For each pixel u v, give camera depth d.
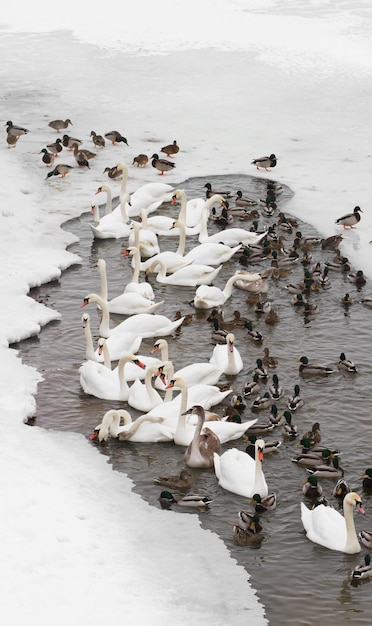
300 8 74.19
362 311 29.41
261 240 34.53
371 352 26.77
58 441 22.31
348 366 25.59
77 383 25.17
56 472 20.73
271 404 24.12
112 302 29.34
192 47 62.19
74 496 19.83
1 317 28.27
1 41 64.31
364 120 47.78
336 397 24.39
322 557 18.55
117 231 34.91
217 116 48.53
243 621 16.53
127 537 18.67
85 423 23.30
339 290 30.86
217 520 19.67
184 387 22.33
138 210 36.88
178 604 16.73
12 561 17.11
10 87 53.81
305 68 56.97
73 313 29.33
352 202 37.66
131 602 16.48
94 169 41.69
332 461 21.25
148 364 25.69
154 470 21.48
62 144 44.69
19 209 36.75
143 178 40.59
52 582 16.70
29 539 17.83
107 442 22.48
